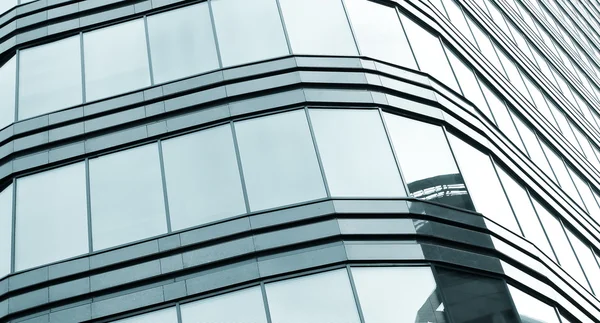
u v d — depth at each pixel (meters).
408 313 20.11
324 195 21.97
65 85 25.72
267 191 22.22
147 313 20.78
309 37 25.41
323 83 24.31
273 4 26.00
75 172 23.73
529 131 31.80
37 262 22.28
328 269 20.66
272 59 24.75
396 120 24.16
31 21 27.39
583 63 50.06
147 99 24.64
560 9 54.69
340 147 23.02
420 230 21.77
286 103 23.80
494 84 30.98
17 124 25.02
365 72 24.88
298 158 22.72
